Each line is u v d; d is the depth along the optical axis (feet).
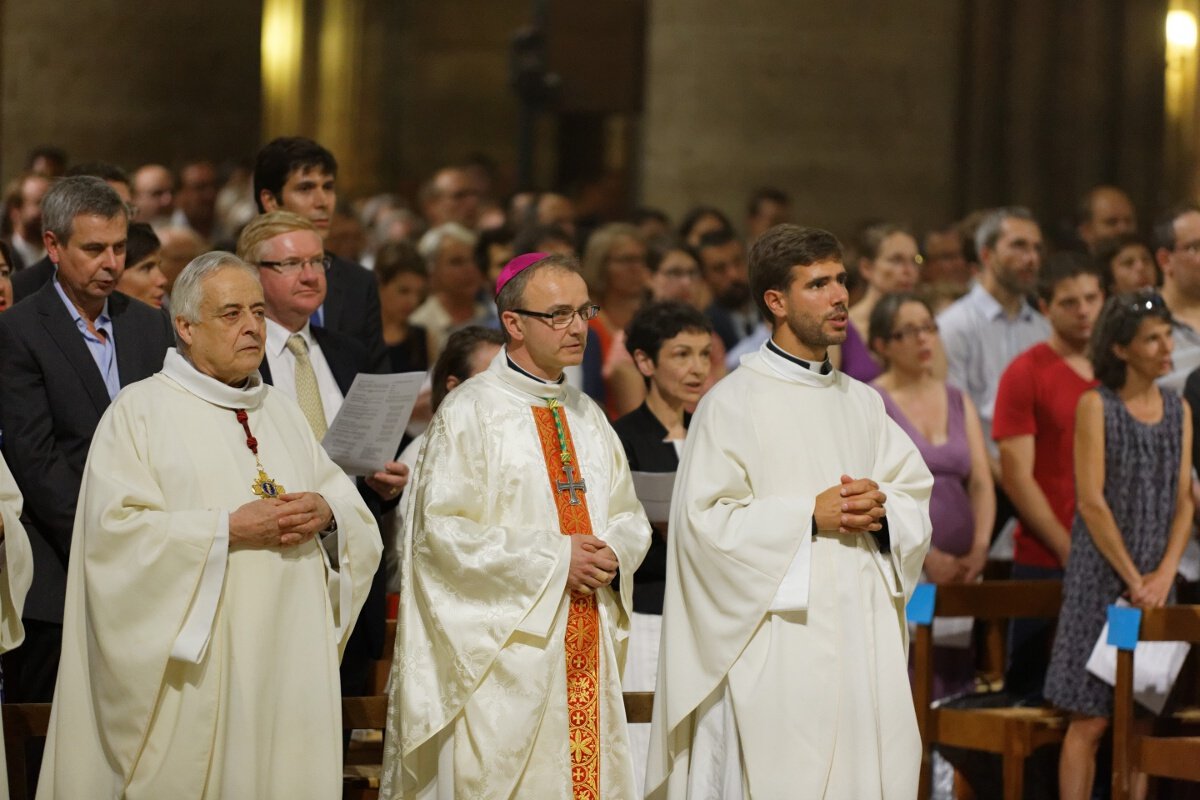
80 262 39.32
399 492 40.81
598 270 59.06
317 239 42.55
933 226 96.17
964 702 48.83
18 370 38.93
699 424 38.06
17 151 94.68
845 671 36.52
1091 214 69.82
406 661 36.68
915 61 95.91
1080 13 99.66
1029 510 51.57
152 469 35.60
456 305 68.39
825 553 36.76
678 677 37.17
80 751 35.47
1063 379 52.01
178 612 34.58
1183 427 46.44
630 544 37.24
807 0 95.25
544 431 37.76
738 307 70.28
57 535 38.50
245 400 36.63
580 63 91.76
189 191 79.66
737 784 36.60
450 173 88.12
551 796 36.22
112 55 94.43
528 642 36.32
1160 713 45.93
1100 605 45.62
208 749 34.88
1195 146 106.52
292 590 35.94
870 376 57.82
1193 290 53.78
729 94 94.89
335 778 35.94
